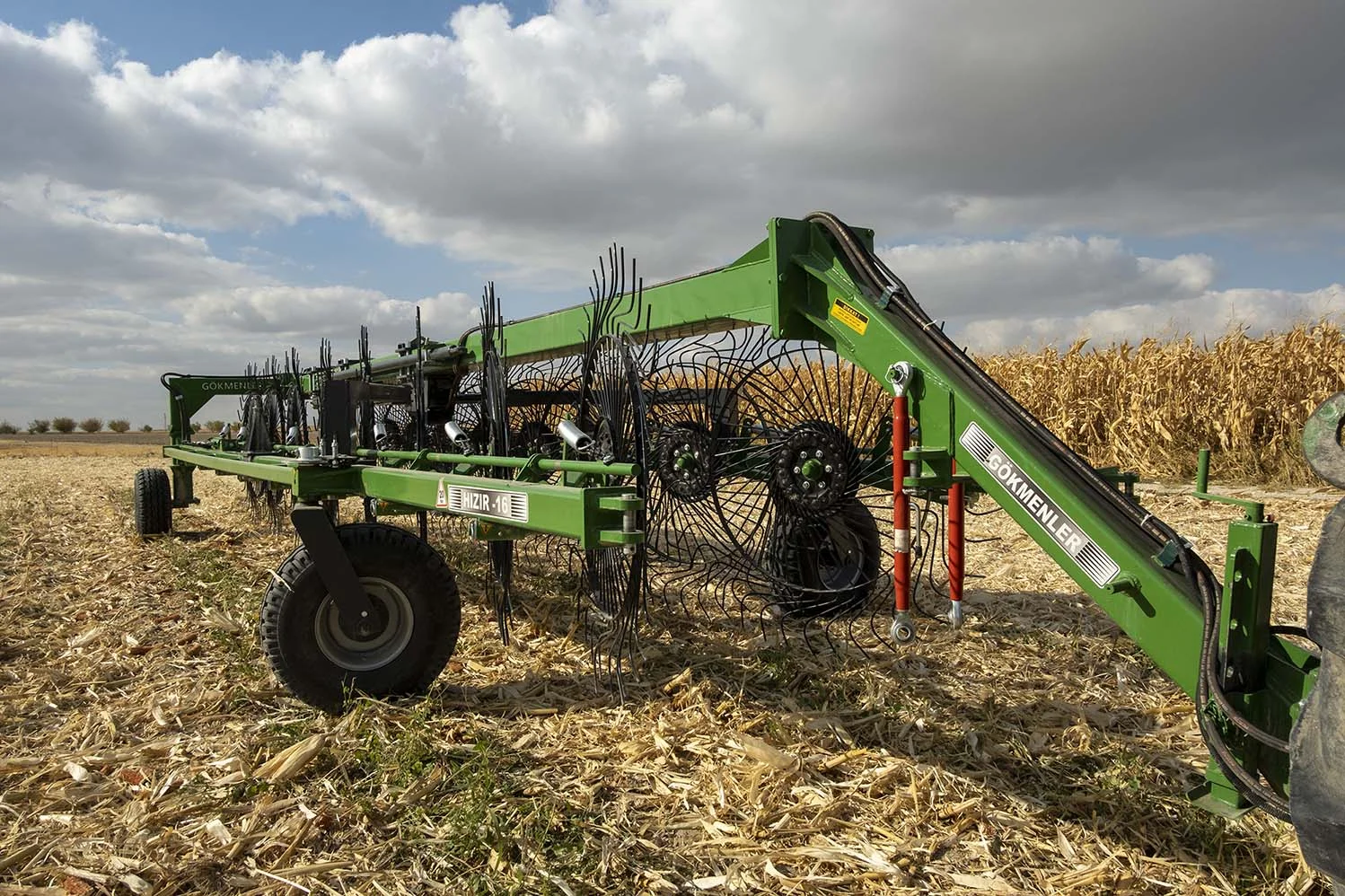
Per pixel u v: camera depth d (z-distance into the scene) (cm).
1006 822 286
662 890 244
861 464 422
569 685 414
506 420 519
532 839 266
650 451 485
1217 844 269
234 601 562
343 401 457
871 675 419
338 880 248
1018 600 590
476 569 681
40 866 255
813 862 261
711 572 500
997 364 1573
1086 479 279
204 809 287
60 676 426
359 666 378
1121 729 370
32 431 6912
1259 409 1212
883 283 356
